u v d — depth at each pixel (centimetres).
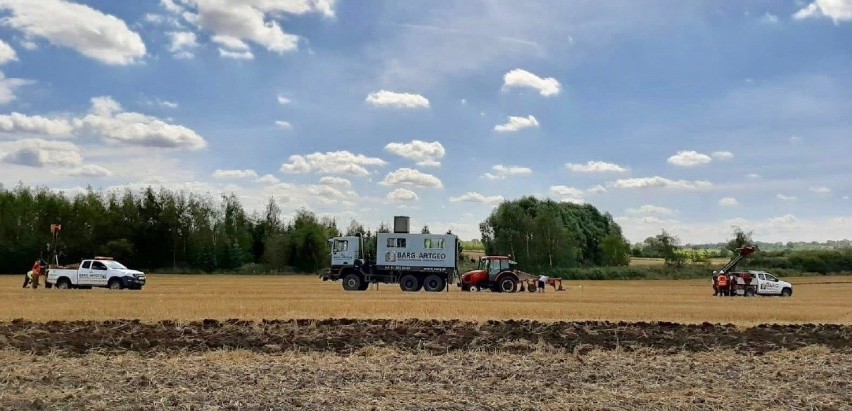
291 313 2481
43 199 8869
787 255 9294
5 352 1691
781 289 4688
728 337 2047
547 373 1522
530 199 10331
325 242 9231
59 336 1908
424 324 2173
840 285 6525
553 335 2036
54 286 4388
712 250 9519
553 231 9325
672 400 1267
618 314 2583
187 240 9206
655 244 9181
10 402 1209
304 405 1207
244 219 9794
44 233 8688
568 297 3872
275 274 9006
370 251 5103
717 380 1461
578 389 1362
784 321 2453
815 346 1922
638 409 1205
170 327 2081
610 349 1903
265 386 1351
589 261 10294
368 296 3662
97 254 8738
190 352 1791
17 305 2684
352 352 1805
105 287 4359
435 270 4769
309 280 6644
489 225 9675
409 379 1436
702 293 4903
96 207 8994
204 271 9181
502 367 1580
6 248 8531
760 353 1855
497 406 1217
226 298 3306
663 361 1695
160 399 1237
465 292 4566
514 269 4859
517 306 2880
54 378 1405
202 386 1344
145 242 9081
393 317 2364
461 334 2038
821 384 1429
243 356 1711
